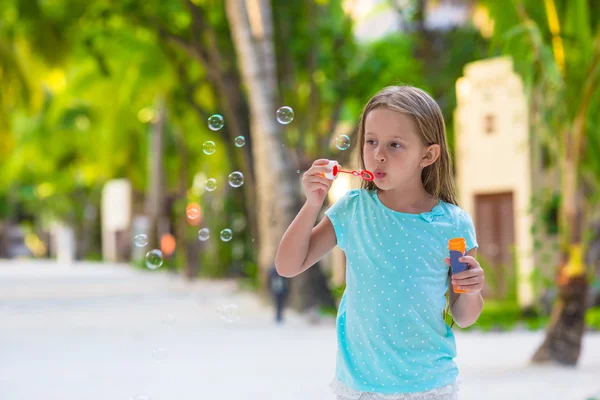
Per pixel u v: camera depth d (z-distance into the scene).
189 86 28.00
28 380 11.03
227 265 38.75
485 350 13.91
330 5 24.70
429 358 3.60
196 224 38.88
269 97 21.00
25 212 86.88
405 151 3.62
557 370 11.56
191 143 38.81
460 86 21.72
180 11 25.72
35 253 91.00
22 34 27.84
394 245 3.64
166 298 27.45
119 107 37.28
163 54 28.81
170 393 9.93
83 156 52.69
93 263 69.88
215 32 25.41
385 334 3.60
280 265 3.74
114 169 50.25
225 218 36.44
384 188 3.66
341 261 27.64
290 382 10.73
